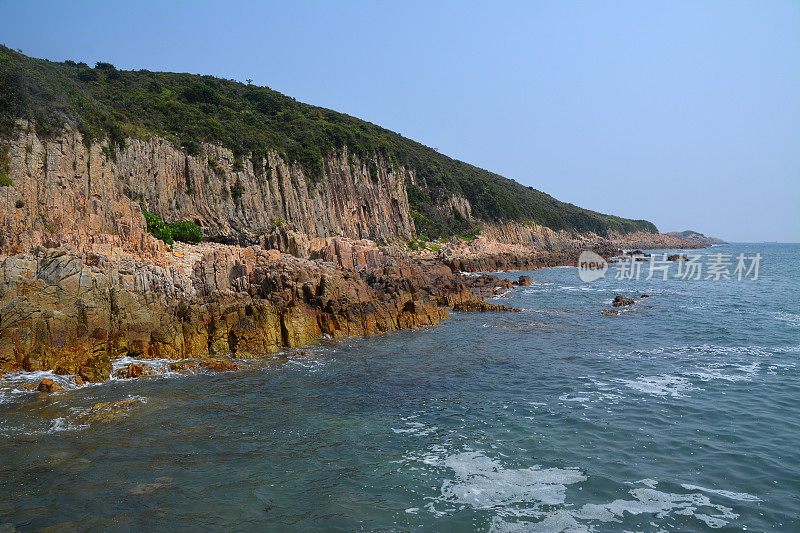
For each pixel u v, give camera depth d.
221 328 31.19
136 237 42.16
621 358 29.45
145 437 18.31
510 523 12.97
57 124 50.69
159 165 67.44
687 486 14.61
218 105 98.50
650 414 20.09
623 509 13.49
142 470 15.80
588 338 35.53
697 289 66.81
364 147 113.56
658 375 25.64
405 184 136.38
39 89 52.91
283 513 13.46
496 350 32.19
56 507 13.66
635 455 16.56
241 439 18.22
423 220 130.88
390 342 34.69
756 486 14.53
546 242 166.00
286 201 85.50
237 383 25.00
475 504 13.86
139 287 32.28
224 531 12.66
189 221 64.06
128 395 22.94
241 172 78.75
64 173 48.22
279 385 24.75
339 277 42.97
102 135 60.03
